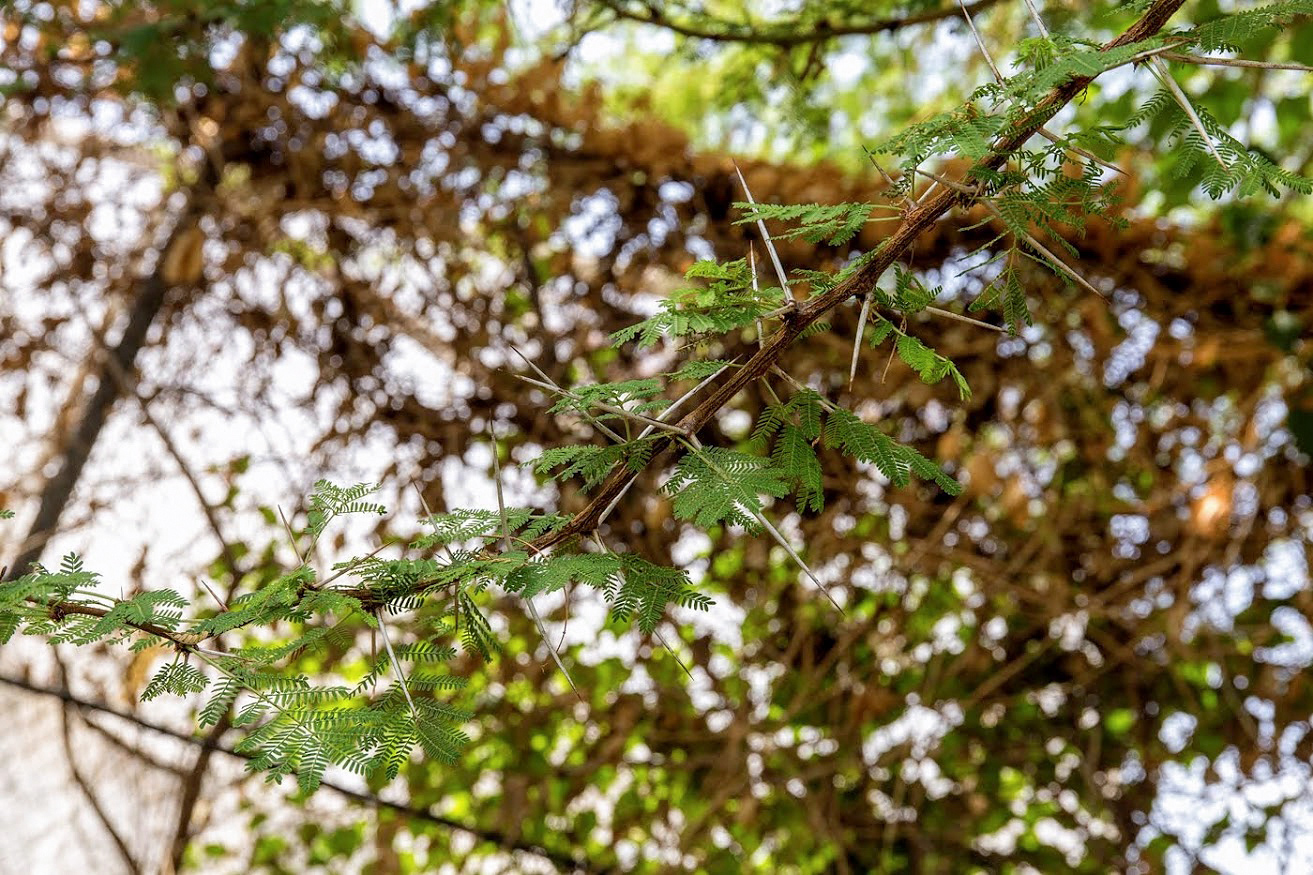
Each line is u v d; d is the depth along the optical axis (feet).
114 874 8.73
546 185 8.96
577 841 9.45
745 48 8.82
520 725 9.16
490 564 3.10
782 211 3.54
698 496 3.16
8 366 8.93
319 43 8.86
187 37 8.65
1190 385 9.04
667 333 3.28
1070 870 9.37
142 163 9.41
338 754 2.96
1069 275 3.32
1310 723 8.95
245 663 3.23
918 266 8.79
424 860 9.48
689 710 9.25
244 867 9.36
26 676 8.77
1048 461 9.18
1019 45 3.33
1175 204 9.31
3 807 8.62
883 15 9.34
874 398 8.87
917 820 9.39
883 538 9.10
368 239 9.09
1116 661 9.27
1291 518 8.99
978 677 9.42
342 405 9.00
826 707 9.35
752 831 9.33
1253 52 10.63
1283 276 8.74
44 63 9.06
